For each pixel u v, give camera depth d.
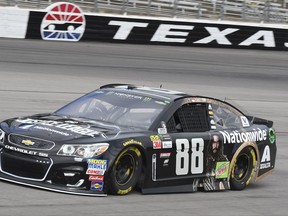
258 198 20.62
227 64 63.38
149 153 18.41
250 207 18.89
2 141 17.83
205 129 20.53
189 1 78.81
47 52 56.44
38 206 15.58
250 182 22.25
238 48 73.94
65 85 43.09
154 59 60.25
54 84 42.94
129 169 18.16
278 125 38.03
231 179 21.44
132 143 17.86
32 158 17.16
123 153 17.72
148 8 76.56
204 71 57.69
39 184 17.16
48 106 35.38
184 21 70.75
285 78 60.56
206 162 20.31
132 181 18.20
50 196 16.67
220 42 72.81
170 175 19.19
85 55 57.53
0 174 17.77
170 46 70.00
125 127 18.78
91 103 20.23
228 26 73.12
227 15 83.62
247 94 49.12
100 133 17.77
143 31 68.75
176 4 77.44
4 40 59.69
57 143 17.12
